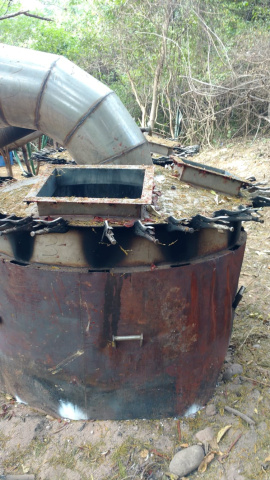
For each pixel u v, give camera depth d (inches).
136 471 105.9
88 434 114.0
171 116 487.8
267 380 133.2
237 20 454.6
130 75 499.2
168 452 110.4
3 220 88.8
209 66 433.7
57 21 639.1
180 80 470.0
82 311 100.7
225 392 128.3
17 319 107.7
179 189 118.6
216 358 122.3
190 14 425.1
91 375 109.0
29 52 122.2
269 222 269.7
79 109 117.3
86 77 120.3
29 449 112.1
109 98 119.6
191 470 105.3
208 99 431.5
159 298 101.5
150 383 112.5
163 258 100.2
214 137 448.1
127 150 121.4
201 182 121.6
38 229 94.2
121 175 115.3
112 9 460.8
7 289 105.2
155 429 115.9
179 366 112.7
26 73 117.4
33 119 124.9
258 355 146.1
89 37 518.3
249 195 118.7
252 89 374.0
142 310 101.7
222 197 115.8
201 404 123.9
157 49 445.1
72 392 113.0
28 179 136.2
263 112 415.5
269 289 192.9
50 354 108.7
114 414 116.3
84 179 117.5
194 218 93.4
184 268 100.8
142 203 89.0
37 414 121.0
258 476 103.9
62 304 100.7
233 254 111.5
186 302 104.9
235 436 113.9
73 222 92.3
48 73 117.2
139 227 87.9
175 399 117.6
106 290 98.3
